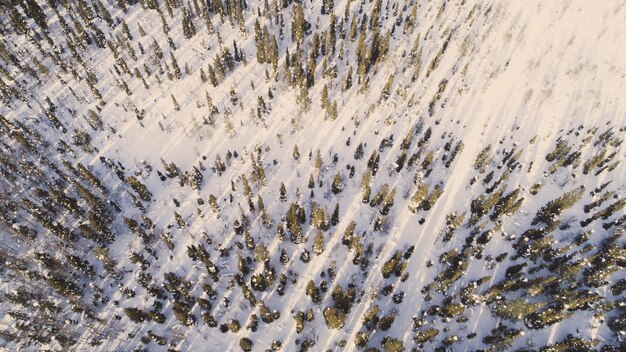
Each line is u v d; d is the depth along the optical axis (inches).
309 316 1899.6
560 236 2278.5
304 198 2377.0
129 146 2664.9
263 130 2738.7
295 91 2938.0
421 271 2127.2
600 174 2576.3
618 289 2050.9
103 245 2171.5
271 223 2252.7
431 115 2792.8
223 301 1983.3
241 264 2003.0
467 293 1969.7
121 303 2011.6
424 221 2293.3
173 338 1907.0
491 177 2455.7
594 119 2869.1
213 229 2262.6
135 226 2148.1
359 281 2081.7
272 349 1887.3
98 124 2751.0
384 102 2847.0
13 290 1983.3
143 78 2945.4
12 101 2871.6
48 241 2177.7
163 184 2454.5
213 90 2992.1
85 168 2492.6
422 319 1905.8
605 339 1951.3
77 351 1876.2
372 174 2474.2
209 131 2723.9
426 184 2367.1
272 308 2003.0
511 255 2185.0
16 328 1925.4
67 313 1979.6
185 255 2171.5
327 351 1879.9
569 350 1846.7
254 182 2412.6
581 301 1900.8
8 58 3048.7
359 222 2283.5
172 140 2694.4
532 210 2385.6
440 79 3031.5
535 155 2650.1
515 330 1840.6
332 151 2603.3
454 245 2220.7
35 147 2556.6
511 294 2033.7
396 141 2650.1
